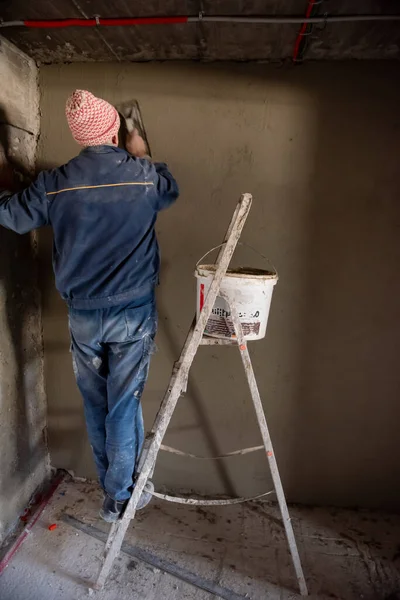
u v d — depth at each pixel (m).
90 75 1.87
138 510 2.15
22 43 1.70
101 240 1.43
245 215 1.29
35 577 1.77
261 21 1.45
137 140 1.80
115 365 1.56
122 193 1.40
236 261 1.97
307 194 1.86
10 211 1.44
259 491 2.26
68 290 1.50
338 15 1.41
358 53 1.68
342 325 1.98
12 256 1.87
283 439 2.16
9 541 1.92
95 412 1.70
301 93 1.78
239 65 1.79
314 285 1.95
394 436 2.08
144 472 1.53
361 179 1.83
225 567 1.85
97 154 1.40
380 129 1.77
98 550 1.91
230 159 1.87
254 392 1.50
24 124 1.85
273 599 1.71
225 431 2.19
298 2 1.34
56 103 1.91
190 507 2.20
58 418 2.28
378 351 1.99
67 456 2.33
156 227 1.97
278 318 2.01
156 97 1.85
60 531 2.01
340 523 2.11
